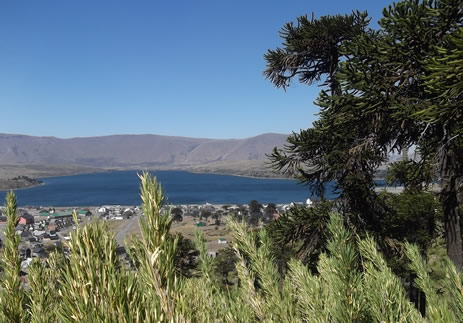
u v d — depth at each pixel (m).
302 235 10.12
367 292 1.08
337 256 1.06
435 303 1.05
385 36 8.88
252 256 1.48
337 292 1.05
